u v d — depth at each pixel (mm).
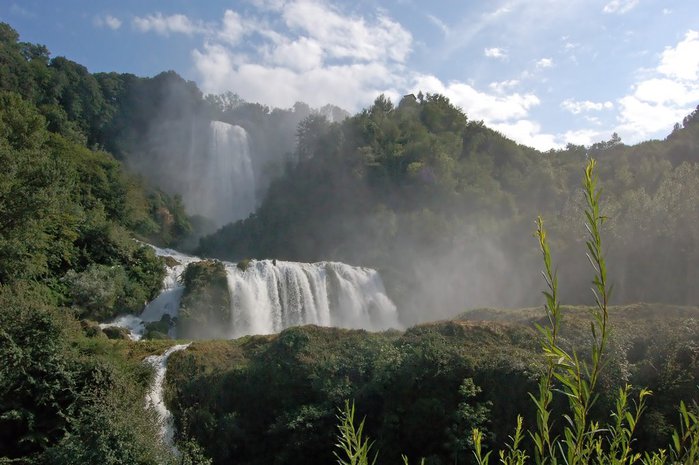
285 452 19359
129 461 16422
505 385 18953
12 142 33656
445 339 22109
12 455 18750
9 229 27812
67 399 19875
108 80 83188
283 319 39938
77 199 43219
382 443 19047
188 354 24312
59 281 32719
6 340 19859
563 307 25562
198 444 20031
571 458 3299
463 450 17781
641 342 19812
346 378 21203
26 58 74812
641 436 16359
